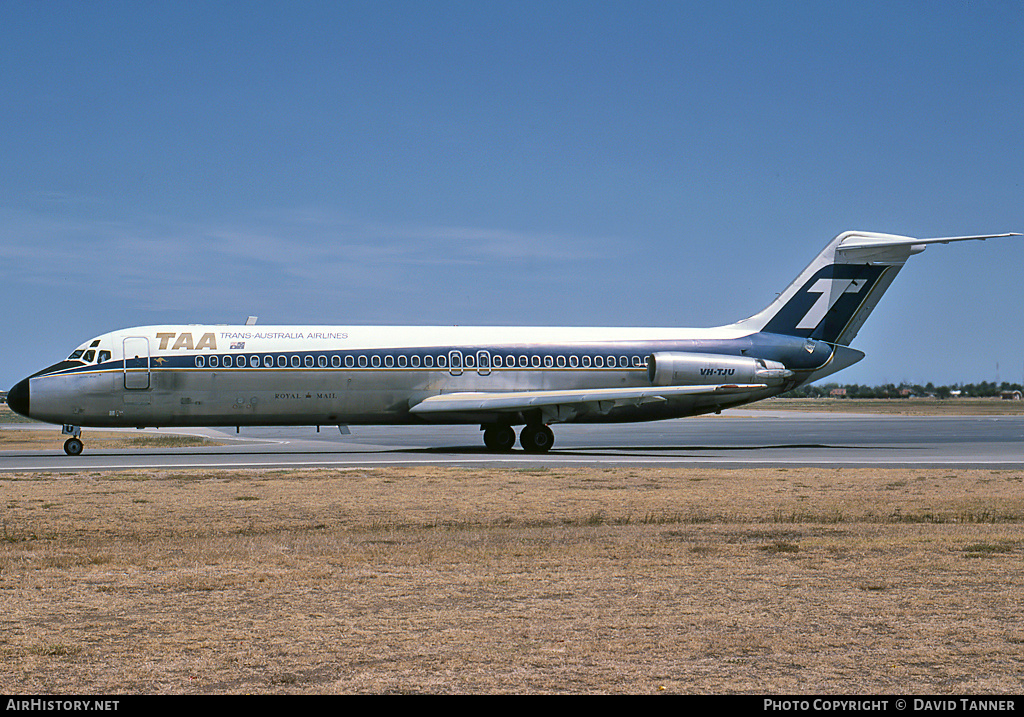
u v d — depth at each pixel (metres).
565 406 51.38
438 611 14.25
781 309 57.38
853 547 19.75
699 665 11.59
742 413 147.25
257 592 15.57
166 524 23.52
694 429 86.69
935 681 10.96
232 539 21.19
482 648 12.30
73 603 14.81
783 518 24.50
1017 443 61.09
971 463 42.84
